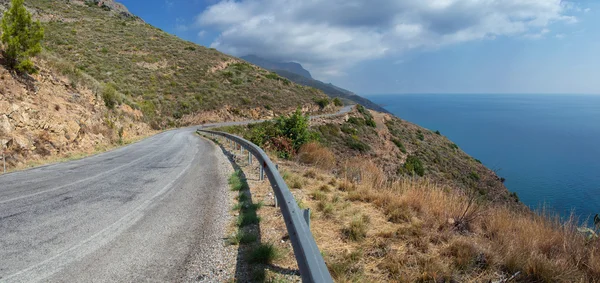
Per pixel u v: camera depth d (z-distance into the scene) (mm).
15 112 12469
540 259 3369
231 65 68188
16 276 2943
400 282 3006
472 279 3133
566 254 3646
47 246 3705
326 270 2322
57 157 12797
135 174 8945
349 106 82875
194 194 6488
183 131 34344
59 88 17734
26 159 11367
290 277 3047
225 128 34844
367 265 3367
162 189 6961
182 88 49281
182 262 3336
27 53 15039
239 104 50781
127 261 3334
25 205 5551
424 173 27234
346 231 4312
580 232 4086
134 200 5973
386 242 3928
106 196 6285
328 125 40031
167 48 64312
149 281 2918
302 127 13555
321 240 4023
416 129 66562
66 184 7480
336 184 7387
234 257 3486
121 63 49656
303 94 65938
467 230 4559
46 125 13688
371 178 7719
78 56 46062
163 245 3791
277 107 54375
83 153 14562
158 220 4770
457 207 5113
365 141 40625
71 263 3258
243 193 6188
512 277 3139
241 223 4539
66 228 4363
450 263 3363
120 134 21375
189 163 11359
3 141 10977
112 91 24797
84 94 19969
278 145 12797
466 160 52094
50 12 66938
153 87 46062
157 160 12242
